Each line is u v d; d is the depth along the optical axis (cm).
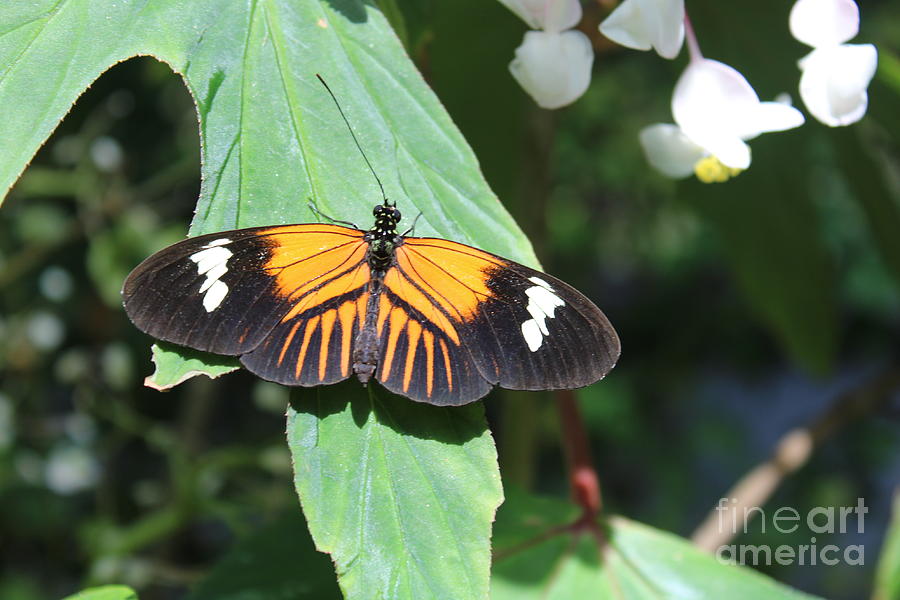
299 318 69
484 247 69
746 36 76
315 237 69
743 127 70
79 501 129
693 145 71
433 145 69
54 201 114
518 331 69
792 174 80
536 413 80
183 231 99
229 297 69
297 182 68
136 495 89
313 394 68
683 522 180
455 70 77
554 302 69
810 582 165
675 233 184
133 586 82
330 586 74
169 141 122
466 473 68
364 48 69
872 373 202
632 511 182
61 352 119
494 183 80
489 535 67
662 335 203
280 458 81
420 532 67
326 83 69
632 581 74
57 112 68
